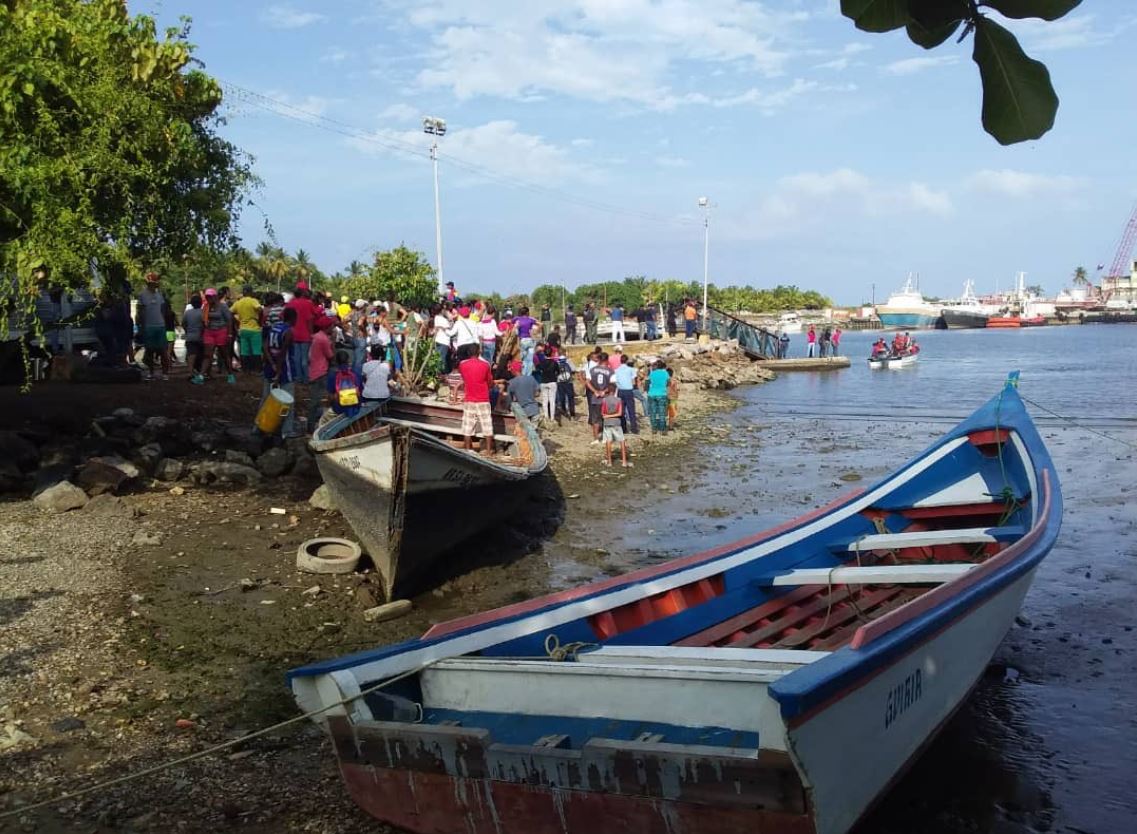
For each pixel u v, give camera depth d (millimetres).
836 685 4492
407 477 9867
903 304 140375
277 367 15258
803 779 4301
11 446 12617
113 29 10938
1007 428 10852
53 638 8297
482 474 10867
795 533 8805
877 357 48188
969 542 8484
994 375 44188
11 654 7914
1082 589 10422
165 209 11695
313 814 5812
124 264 10375
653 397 22047
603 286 104812
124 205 10820
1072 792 6227
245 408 17047
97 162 10289
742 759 4387
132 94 10789
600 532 13508
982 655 6906
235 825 5648
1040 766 6574
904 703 5445
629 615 7148
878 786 5277
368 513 10266
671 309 44969
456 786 5137
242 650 8453
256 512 12430
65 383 16938
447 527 10898
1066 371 46719
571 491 16062
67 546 10570
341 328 18047
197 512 12203
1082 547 12195
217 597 9625
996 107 1999
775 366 49219
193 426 15164
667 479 17203
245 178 13055
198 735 6809
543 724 5711
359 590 10188
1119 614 9586
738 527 13750
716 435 22891
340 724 5492
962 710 7453
